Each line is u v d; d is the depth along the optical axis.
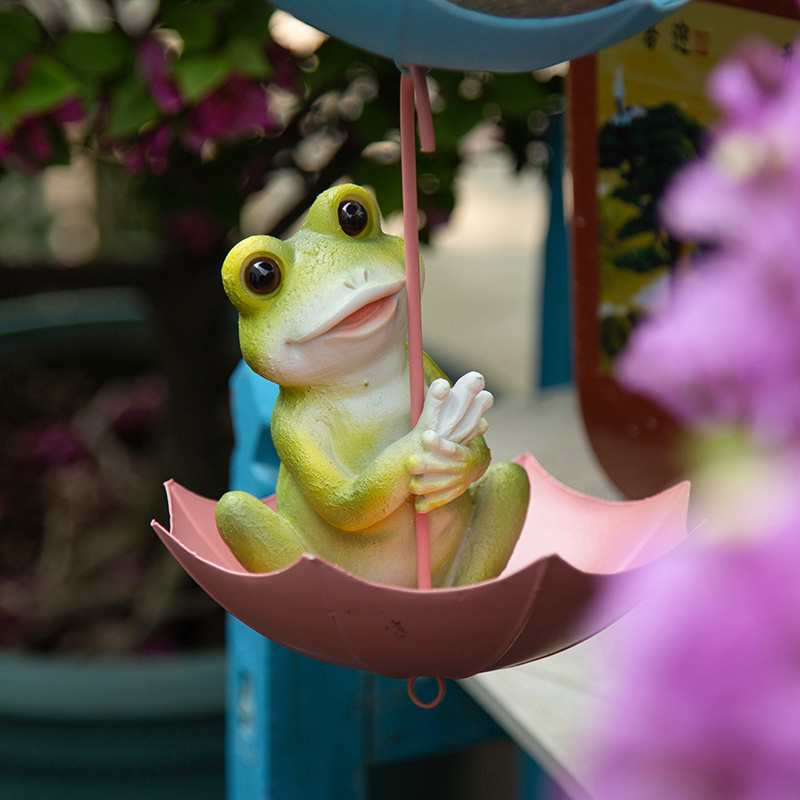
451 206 1.37
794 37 0.83
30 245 2.55
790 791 0.35
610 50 0.91
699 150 0.88
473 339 3.48
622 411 0.94
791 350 0.39
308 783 1.00
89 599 1.73
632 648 0.39
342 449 0.70
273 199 2.94
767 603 0.37
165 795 1.36
